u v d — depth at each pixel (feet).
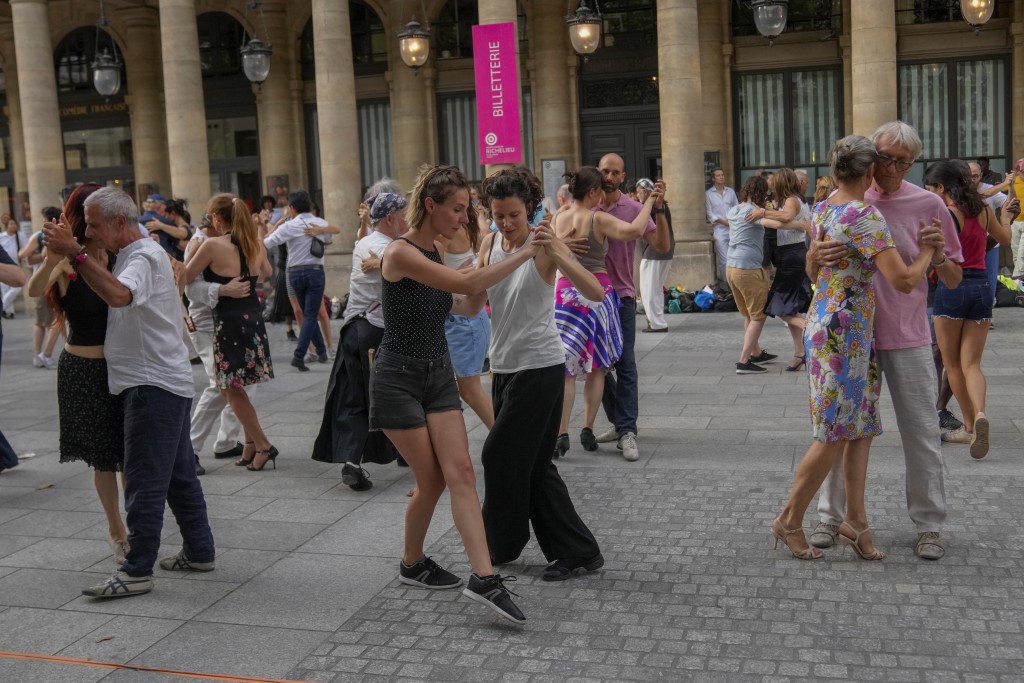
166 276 16.58
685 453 23.72
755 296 32.42
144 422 16.40
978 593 15.23
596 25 44.16
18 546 19.30
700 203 52.01
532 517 16.81
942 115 59.36
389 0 66.18
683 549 17.57
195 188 57.98
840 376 16.06
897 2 59.00
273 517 20.47
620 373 23.93
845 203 15.98
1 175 77.36
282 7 68.69
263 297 53.01
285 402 32.22
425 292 15.05
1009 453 22.25
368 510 20.70
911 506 16.94
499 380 16.35
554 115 63.31
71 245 15.11
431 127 66.64
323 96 56.13
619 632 14.47
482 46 36.40
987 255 31.96
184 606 16.10
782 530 16.90
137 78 72.18
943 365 24.07
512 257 14.97
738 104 61.67
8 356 45.47
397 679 13.34
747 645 13.88
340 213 56.65
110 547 19.07
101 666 14.06
